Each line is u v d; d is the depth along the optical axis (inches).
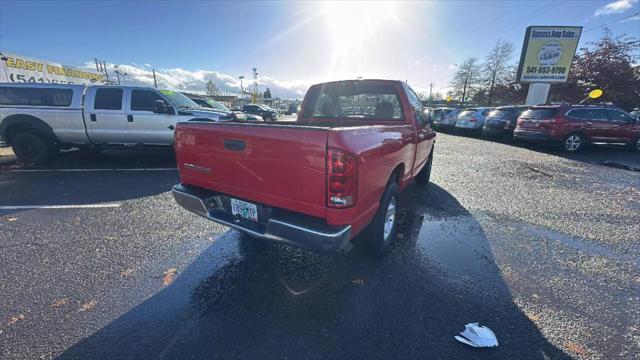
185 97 316.8
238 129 91.0
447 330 80.1
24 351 71.8
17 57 655.8
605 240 137.4
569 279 105.5
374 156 89.8
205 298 92.7
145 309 87.4
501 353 72.9
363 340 76.4
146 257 117.3
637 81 757.9
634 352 73.6
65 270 107.2
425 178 225.5
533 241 135.4
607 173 274.8
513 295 95.9
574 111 393.1
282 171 84.3
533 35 712.4
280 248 125.3
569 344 76.0
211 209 103.6
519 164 318.3
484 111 609.3
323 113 172.6
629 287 101.3
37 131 271.0
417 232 143.6
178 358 70.7
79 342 75.0
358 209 83.0
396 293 96.0
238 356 71.3
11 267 108.6
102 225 147.2
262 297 93.4
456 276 106.2
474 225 153.2
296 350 73.1
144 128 275.0
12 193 197.2
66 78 815.1
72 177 240.2
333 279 103.5
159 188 212.1
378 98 153.4
